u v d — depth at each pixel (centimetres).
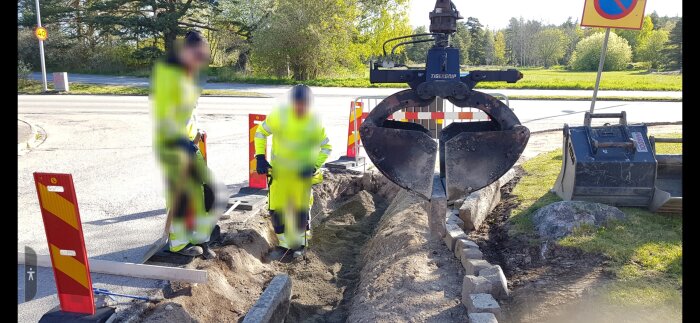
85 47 3941
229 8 3997
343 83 3112
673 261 470
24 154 1082
